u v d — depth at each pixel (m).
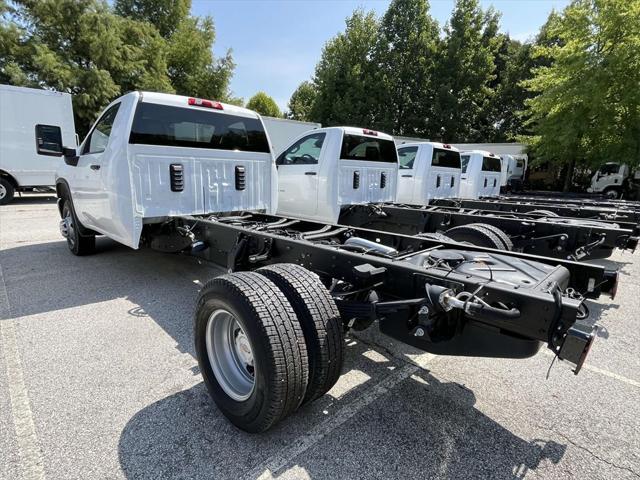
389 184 6.62
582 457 1.84
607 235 4.00
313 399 2.01
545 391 2.41
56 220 8.27
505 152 21.28
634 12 12.64
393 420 2.09
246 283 1.95
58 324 3.22
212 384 2.12
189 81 24.73
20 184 10.31
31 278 4.44
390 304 1.93
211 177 4.17
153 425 2.01
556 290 1.69
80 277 4.50
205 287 2.12
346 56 26.73
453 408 2.21
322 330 1.91
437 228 5.18
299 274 2.09
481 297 1.78
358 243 2.84
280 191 6.50
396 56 26.75
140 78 18.64
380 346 2.99
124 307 3.62
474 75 26.06
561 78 14.70
